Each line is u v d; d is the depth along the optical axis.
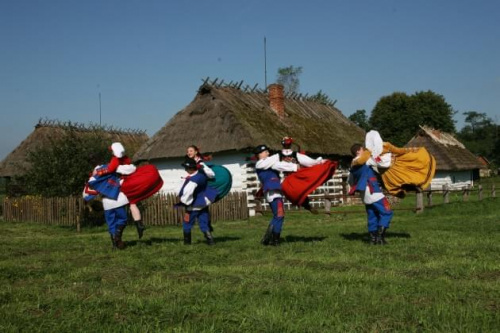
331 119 31.59
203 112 25.09
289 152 9.48
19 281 6.28
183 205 9.55
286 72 63.22
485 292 5.09
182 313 4.53
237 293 5.21
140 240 10.73
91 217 17.94
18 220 20.91
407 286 5.46
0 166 30.77
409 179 9.70
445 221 14.62
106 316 4.50
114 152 9.25
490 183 56.16
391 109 74.12
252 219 19.39
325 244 9.20
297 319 4.34
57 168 19.09
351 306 4.71
